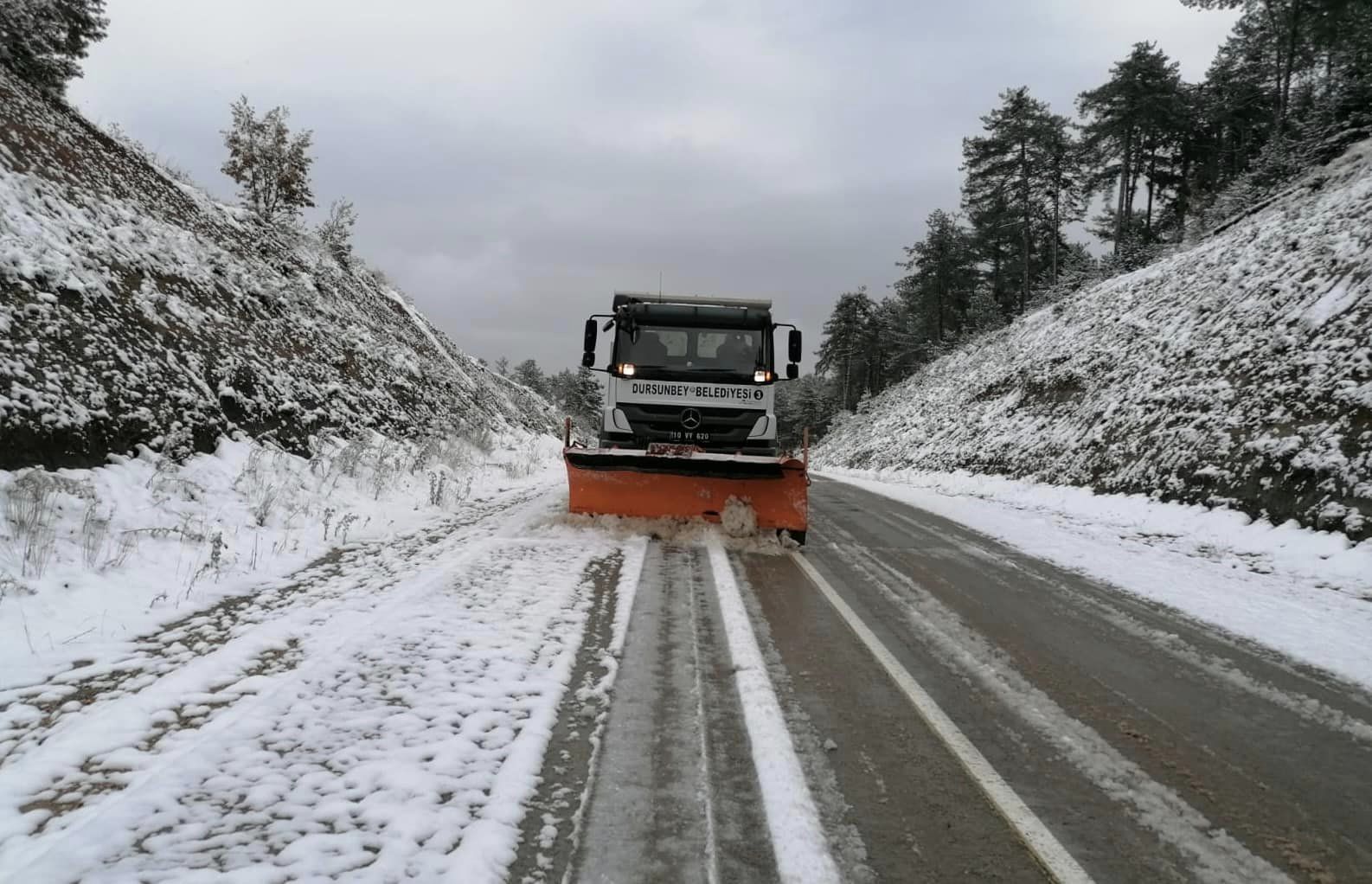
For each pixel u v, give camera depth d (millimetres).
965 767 3457
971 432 24656
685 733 3697
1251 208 25594
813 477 23969
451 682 4113
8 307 7309
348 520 8164
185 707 3773
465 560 7070
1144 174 47312
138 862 2479
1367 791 3369
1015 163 45469
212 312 11531
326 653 4484
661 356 9648
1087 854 2783
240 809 2838
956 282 56062
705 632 5320
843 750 3588
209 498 7883
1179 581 7785
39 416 6746
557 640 4910
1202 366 14445
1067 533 11086
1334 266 12977
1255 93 41625
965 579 7641
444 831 2736
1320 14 24516
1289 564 8656
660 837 2797
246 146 19344
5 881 2350
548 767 3299
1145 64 39812
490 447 19250
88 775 3109
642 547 8133
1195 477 11992
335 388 13695
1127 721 4098
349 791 2980
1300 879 2662
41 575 5234
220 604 5562
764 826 2902
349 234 23703
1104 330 21578
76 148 12328
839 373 79750
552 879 2527
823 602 6355
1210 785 3381
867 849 2771
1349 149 26250
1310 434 10281
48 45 13555
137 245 10930
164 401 8625
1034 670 4867
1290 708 4352
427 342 26453
